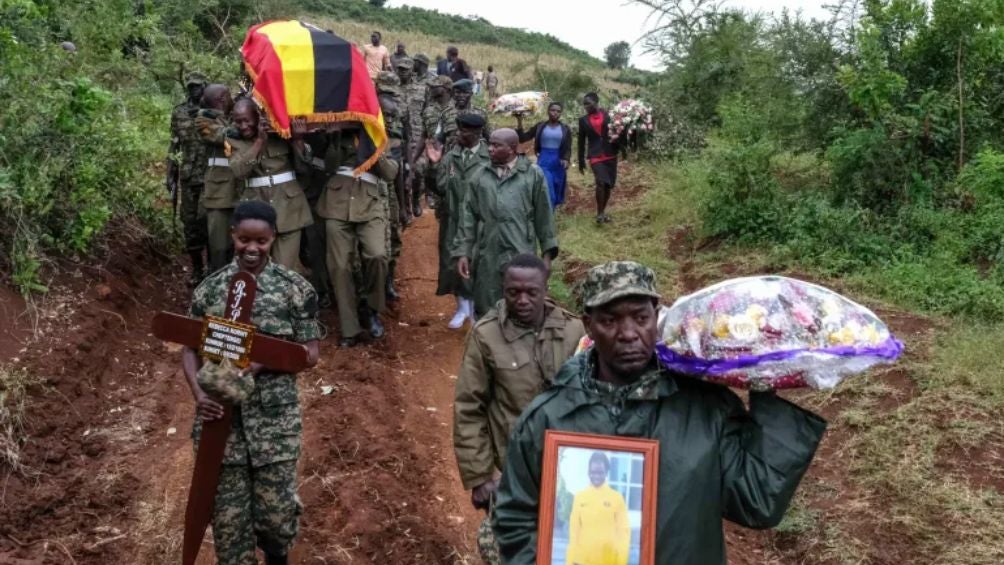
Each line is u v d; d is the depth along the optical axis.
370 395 7.51
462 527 5.91
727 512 3.00
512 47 53.28
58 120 7.84
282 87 7.62
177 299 9.09
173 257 10.03
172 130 9.16
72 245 8.10
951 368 7.13
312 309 4.62
